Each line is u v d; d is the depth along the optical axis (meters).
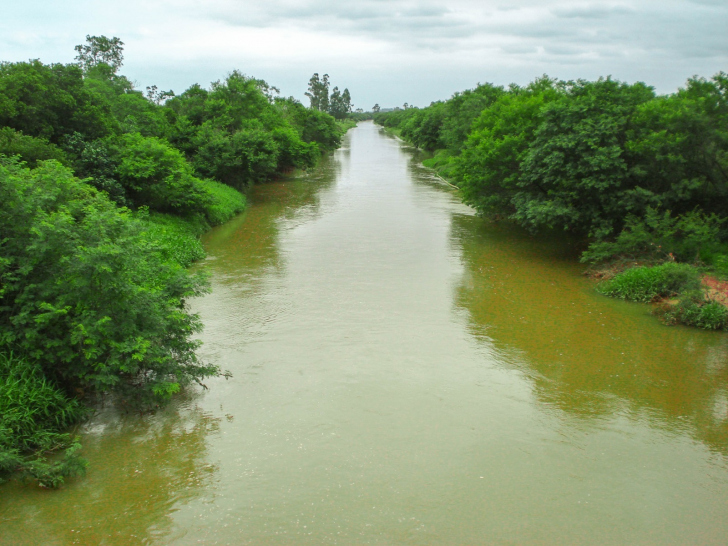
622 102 15.43
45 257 7.62
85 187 10.14
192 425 7.59
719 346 10.30
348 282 14.31
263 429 7.51
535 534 5.61
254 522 5.74
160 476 6.50
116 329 7.38
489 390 8.67
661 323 11.40
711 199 15.16
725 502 6.15
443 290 13.67
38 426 6.90
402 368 9.38
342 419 7.77
